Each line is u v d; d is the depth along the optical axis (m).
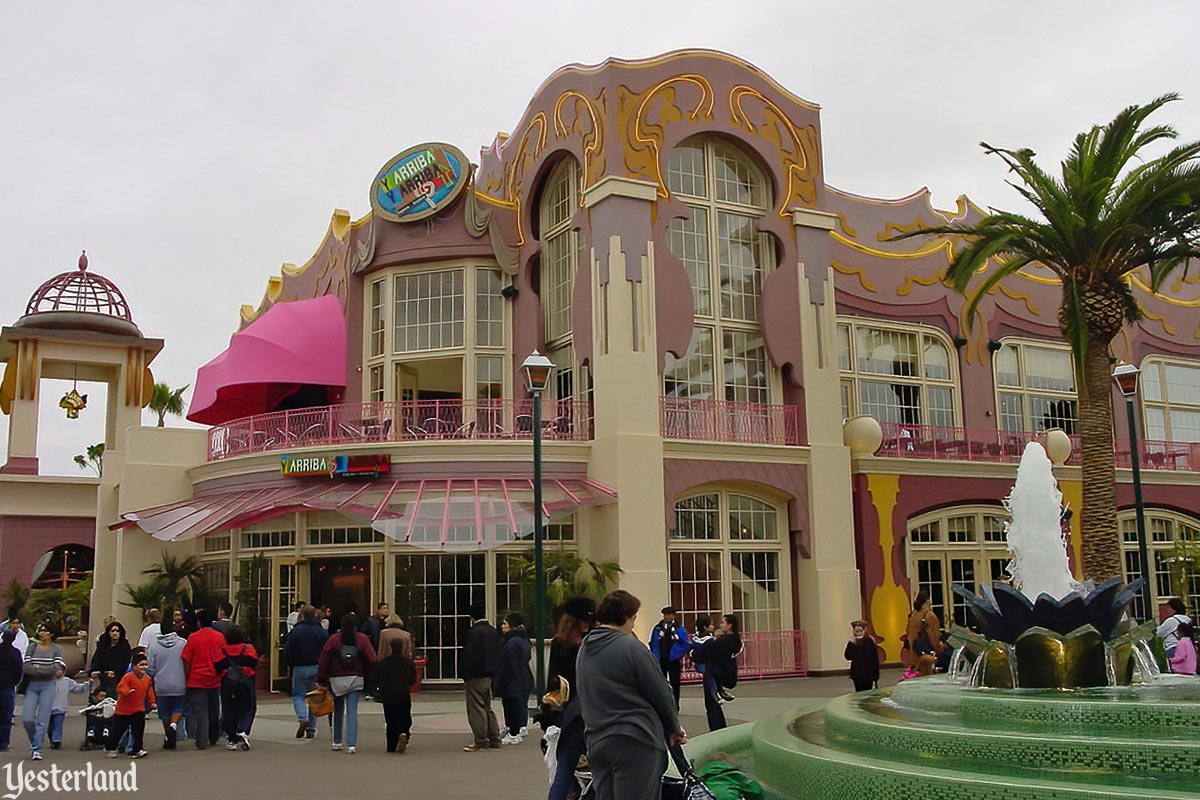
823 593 25.27
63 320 35.91
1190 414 36.88
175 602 24.39
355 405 24.41
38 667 13.68
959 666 11.73
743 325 26.34
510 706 14.54
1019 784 6.34
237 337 28.64
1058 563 12.85
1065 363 34.19
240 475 24.91
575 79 26.03
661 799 6.54
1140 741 6.90
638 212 24.52
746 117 26.84
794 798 8.08
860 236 31.67
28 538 35.34
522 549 23.22
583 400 25.16
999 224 23.69
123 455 30.17
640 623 22.45
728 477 24.59
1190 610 31.47
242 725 14.45
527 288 26.69
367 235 27.97
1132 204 22.16
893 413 30.06
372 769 12.29
